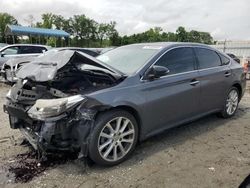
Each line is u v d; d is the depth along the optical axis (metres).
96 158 3.78
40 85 3.91
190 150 4.48
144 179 3.62
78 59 3.93
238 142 4.84
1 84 10.68
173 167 3.93
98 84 4.00
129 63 4.61
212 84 5.41
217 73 5.55
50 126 3.54
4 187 3.44
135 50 5.01
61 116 3.54
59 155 4.15
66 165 3.95
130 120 4.09
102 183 3.53
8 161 4.05
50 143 3.61
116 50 5.36
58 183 3.53
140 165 3.99
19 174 3.72
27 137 4.04
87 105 3.63
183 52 5.05
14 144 4.61
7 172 3.77
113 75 4.00
